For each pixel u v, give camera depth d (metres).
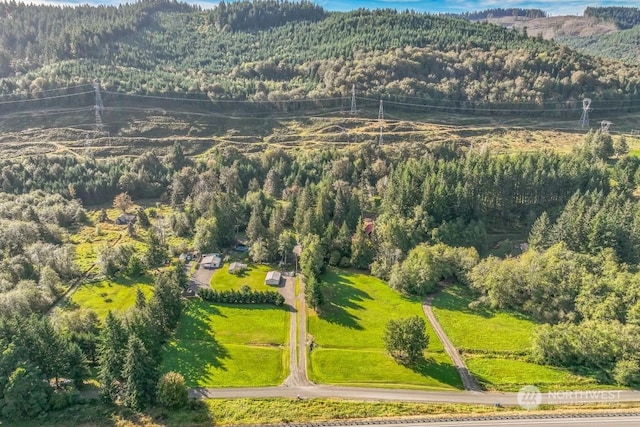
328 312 112.62
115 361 80.00
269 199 173.00
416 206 144.50
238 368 90.00
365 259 136.12
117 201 174.25
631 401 81.12
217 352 95.12
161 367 89.19
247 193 172.62
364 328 106.06
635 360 87.75
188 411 77.69
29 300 104.44
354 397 81.88
